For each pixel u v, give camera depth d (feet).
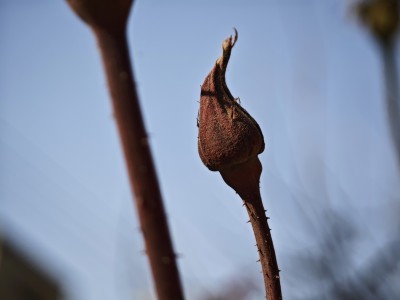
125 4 0.95
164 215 0.95
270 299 0.75
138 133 0.96
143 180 0.95
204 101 0.76
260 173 0.76
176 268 0.94
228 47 0.76
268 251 0.75
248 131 0.75
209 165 0.76
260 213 0.75
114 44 0.96
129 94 0.96
